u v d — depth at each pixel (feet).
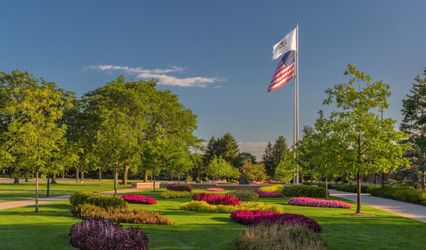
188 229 46.09
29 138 59.67
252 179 263.90
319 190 108.47
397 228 51.13
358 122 65.00
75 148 79.25
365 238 42.50
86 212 52.90
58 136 64.03
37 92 64.64
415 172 138.82
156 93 190.60
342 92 67.00
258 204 70.23
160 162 127.34
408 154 137.28
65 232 40.34
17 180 176.04
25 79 160.86
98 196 59.31
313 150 93.45
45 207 69.26
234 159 332.39
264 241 31.55
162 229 45.42
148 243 35.63
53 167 63.00
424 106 68.74
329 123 67.62
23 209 65.67
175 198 97.96
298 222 44.91
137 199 80.94
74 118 178.91
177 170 140.15
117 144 98.84
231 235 42.27
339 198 108.37
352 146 66.69
